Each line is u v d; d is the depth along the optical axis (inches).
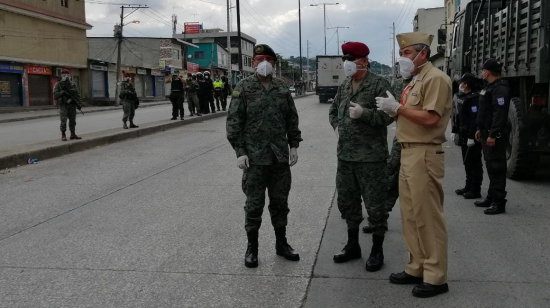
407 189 151.9
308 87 3410.4
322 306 141.6
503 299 143.6
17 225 225.1
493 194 235.6
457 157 394.0
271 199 179.3
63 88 460.1
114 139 509.4
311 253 185.3
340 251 186.9
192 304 144.2
